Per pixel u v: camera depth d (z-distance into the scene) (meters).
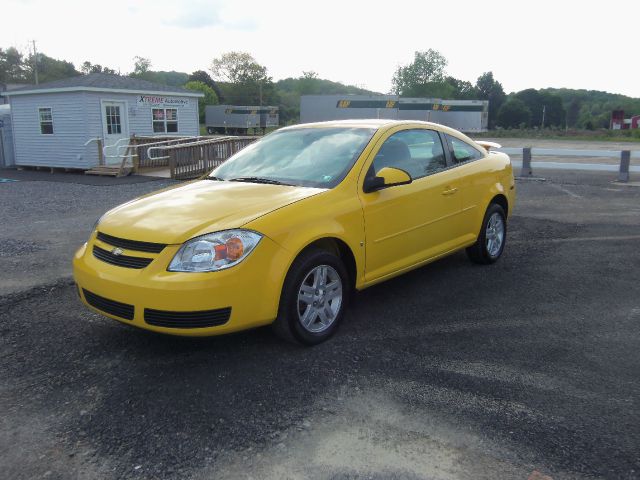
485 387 3.40
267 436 2.92
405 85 95.94
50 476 2.62
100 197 12.23
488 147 6.86
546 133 52.88
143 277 3.47
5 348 4.01
